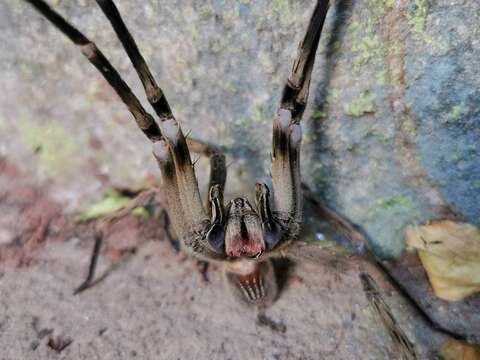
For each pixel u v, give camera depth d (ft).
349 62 0.30
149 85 0.25
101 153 0.39
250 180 0.38
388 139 0.32
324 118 0.33
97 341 0.33
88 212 0.40
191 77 0.34
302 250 0.32
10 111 0.39
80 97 0.37
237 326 0.33
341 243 0.35
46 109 0.38
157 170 0.39
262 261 0.32
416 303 0.32
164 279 0.36
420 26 0.27
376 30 0.28
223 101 0.35
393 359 0.30
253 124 0.35
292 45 0.30
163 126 0.26
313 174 0.36
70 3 0.32
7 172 0.40
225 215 0.29
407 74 0.29
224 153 0.37
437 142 0.31
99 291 0.36
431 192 0.33
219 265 0.34
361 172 0.34
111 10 0.22
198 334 0.33
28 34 0.35
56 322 0.34
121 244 0.38
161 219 0.39
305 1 0.29
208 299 0.34
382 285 0.33
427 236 0.34
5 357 0.32
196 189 0.28
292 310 0.33
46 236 0.39
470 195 0.31
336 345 0.31
